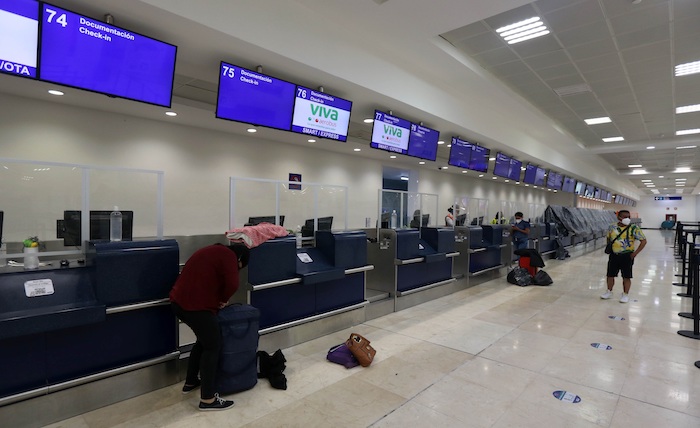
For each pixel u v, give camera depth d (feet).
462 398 9.01
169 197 22.54
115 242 8.86
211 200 24.49
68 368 8.09
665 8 13.38
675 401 8.93
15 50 8.45
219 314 9.04
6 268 8.45
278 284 11.56
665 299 19.66
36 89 16.31
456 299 19.31
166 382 9.46
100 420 7.91
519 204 33.96
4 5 8.27
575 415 8.29
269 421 7.97
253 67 13.14
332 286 13.94
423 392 9.29
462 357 11.55
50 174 18.25
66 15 8.93
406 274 17.65
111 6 9.36
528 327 14.62
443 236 19.77
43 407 7.66
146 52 10.09
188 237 12.59
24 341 7.55
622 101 24.03
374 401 8.84
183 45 11.49
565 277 26.40
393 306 16.67
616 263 19.21
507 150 29.73
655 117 27.73
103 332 8.56
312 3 12.76
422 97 18.63
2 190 17.11
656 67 18.63
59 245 13.47
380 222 17.85
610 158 47.24
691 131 32.01
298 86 13.82
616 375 10.34
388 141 18.48
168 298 9.30
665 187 92.68
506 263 27.30
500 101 23.38
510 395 9.18
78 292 8.28
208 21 10.25
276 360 10.05
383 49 16.15
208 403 8.38
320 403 8.73
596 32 15.26
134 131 21.11
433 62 17.62
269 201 27.58
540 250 33.65
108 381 8.51
